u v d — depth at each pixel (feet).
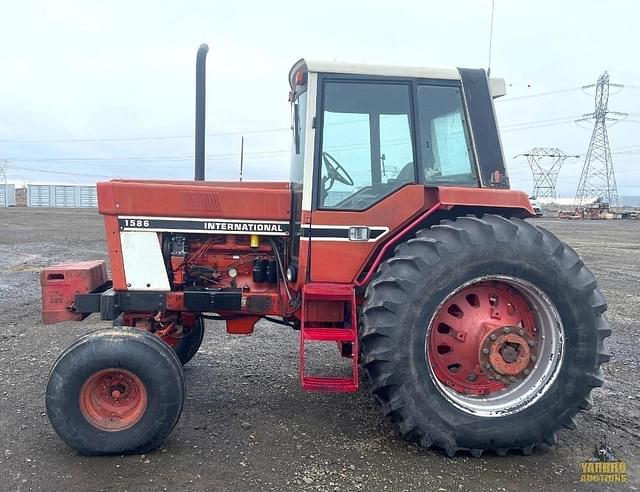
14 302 26.03
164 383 11.03
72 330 21.08
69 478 10.25
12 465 10.69
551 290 11.39
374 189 12.49
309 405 13.97
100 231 67.15
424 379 11.09
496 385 11.93
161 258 13.09
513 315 12.02
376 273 11.70
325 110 12.35
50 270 13.17
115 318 13.07
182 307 13.07
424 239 11.31
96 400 11.25
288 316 13.46
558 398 11.46
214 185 14.94
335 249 12.31
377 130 12.46
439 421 11.17
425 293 11.00
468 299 12.07
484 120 12.69
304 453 11.41
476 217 12.02
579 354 11.50
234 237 13.66
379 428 12.68
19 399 14.01
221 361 17.53
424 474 10.69
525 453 11.59
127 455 11.16
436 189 12.22
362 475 10.59
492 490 10.18
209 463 10.91
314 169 12.24
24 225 77.25
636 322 23.76
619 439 12.47
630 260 45.60
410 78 12.45
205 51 14.02
